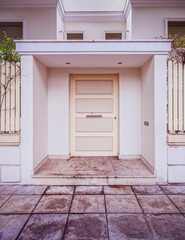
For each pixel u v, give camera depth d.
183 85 3.31
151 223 2.14
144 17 4.82
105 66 4.08
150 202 2.62
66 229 2.04
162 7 4.83
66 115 4.29
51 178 3.22
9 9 4.81
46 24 4.77
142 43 3.17
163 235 1.94
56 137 4.29
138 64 3.92
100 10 5.55
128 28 5.20
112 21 5.52
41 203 2.61
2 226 2.10
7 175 3.24
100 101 4.52
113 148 4.54
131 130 4.27
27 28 4.79
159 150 3.23
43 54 3.20
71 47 3.17
